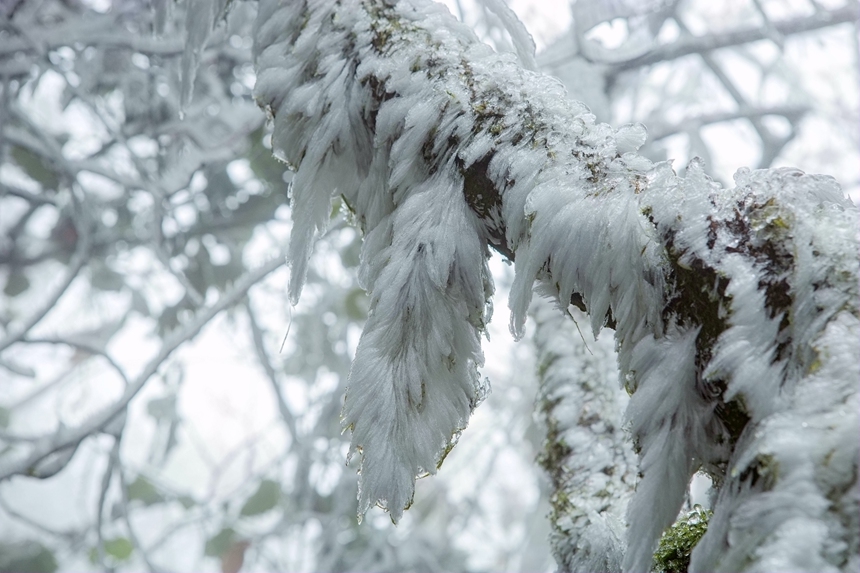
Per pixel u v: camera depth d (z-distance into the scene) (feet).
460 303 2.88
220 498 9.11
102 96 8.14
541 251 2.73
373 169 3.02
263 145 7.50
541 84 2.87
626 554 2.63
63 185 8.10
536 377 3.73
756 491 2.51
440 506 11.25
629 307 2.66
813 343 2.51
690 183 2.65
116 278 8.62
